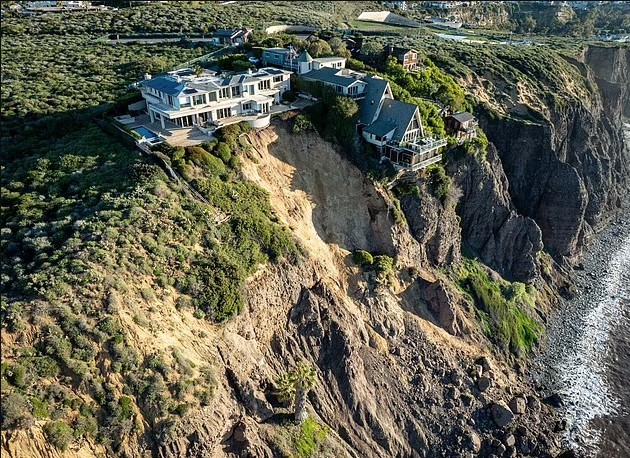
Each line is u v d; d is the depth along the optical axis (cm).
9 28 11919
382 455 5631
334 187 7031
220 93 7044
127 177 5725
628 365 7562
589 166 10794
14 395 3656
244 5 15288
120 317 4319
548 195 9381
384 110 7362
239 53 9850
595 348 7869
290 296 5784
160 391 4209
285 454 4759
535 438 6322
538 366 7488
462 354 6819
